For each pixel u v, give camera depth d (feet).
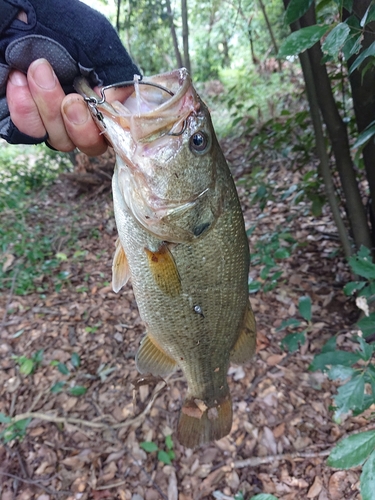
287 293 2.10
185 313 0.89
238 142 4.27
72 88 0.70
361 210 1.78
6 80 0.66
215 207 0.81
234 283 0.90
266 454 1.48
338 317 1.93
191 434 1.07
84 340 2.06
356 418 1.51
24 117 0.66
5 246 2.71
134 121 0.71
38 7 0.64
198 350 0.95
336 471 1.38
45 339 2.09
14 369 1.93
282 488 1.38
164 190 0.76
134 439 1.58
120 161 0.77
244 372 1.76
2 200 3.55
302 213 2.65
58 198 4.08
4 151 5.64
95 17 0.69
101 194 3.92
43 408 1.73
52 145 0.73
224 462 1.48
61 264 2.78
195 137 0.75
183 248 0.82
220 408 1.07
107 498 1.42
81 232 3.25
